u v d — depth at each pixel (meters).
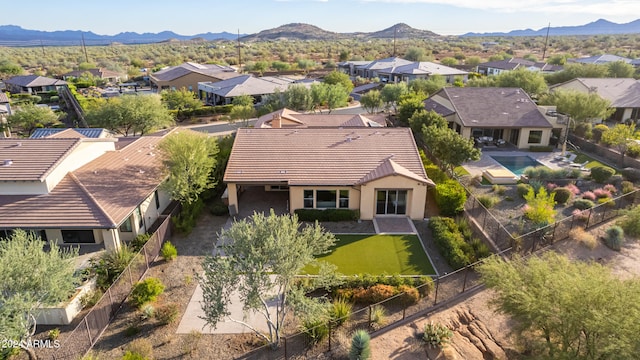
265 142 32.25
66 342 16.95
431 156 39.00
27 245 16.91
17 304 14.10
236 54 182.25
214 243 25.80
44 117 60.41
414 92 64.06
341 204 29.16
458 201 28.44
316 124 42.75
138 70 130.00
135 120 51.38
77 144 27.12
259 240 15.98
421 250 24.77
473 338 17.44
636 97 55.25
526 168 38.66
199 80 90.25
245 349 17.03
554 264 16.97
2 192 23.88
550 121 45.44
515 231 26.28
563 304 14.54
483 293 20.45
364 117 45.22
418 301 19.84
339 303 19.02
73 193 24.23
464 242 24.33
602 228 26.31
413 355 16.52
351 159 30.38
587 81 58.94
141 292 19.45
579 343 14.98
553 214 26.42
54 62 157.62
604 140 42.94
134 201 24.97
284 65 127.25
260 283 15.25
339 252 24.58
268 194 33.25
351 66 116.81
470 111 47.41
